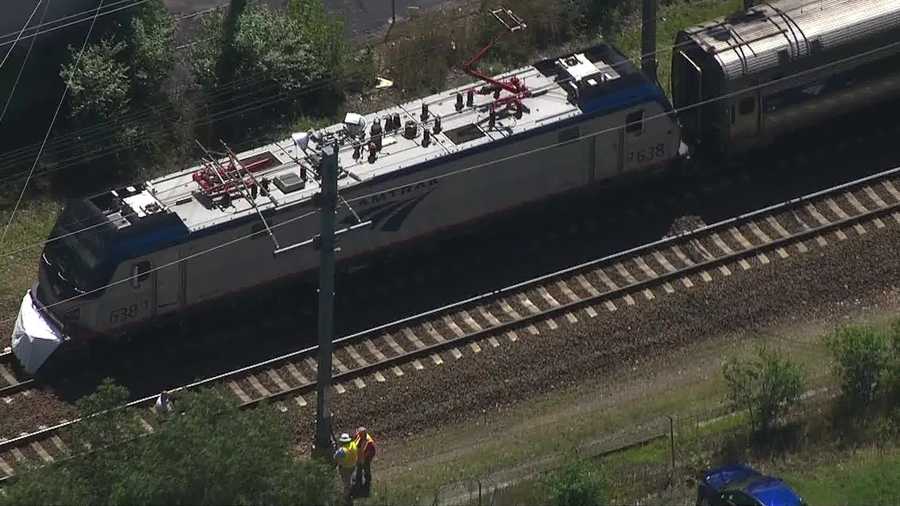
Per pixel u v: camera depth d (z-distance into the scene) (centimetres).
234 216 16588
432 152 17275
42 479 12231
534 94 17975
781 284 17325
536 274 17688
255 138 19638
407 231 17475
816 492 14675
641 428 15638
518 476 15038
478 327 16862
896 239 17850
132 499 12112
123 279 16288
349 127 17338
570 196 18288
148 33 19888
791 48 18500
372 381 16262
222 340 16962
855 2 18925
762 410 15438
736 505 14062
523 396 16175
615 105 17875
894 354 15725
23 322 16612
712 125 18788
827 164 19100
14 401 16175
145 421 15775
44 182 19025
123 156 19225
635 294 17200
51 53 19775
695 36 18725
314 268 17225
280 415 14362
